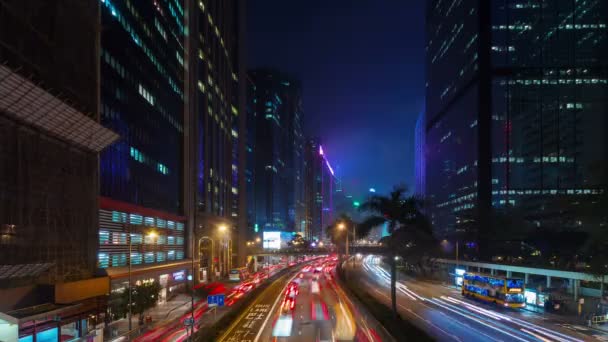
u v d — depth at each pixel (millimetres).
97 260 44094
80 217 41031
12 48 32438
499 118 133375
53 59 38031
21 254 32094
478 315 51219
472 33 142500
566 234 85875
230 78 124188
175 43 83062
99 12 46969
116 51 57562
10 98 30016
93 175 43938
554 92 133000
